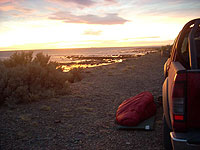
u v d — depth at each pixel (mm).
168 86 3180
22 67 8266
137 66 18016
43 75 8211
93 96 7898
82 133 4531
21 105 6812
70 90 8695
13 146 3986
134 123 4590
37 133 4590
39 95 7602
